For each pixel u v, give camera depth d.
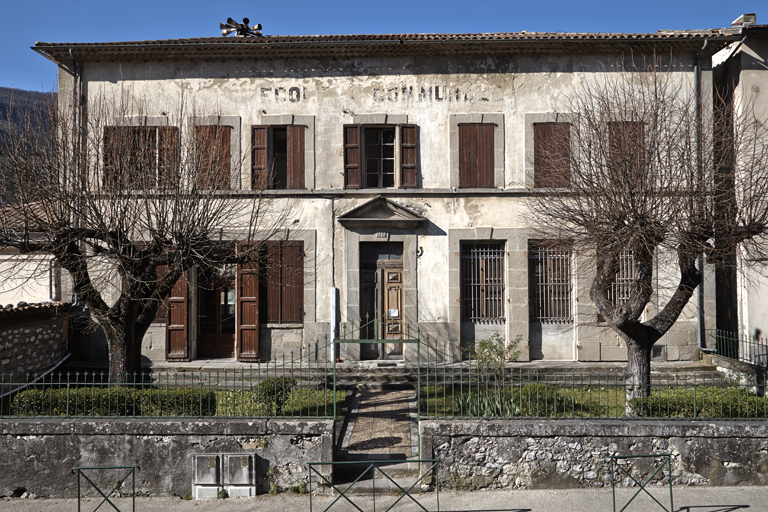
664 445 6.66
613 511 5.92
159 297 8.41
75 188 8.19
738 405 6.96
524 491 6.60
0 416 6.91
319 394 9.96
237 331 12.26
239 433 6.66
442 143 12.45
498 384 8.09
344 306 12.30
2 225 7.84
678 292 8.48
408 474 6.91
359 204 12.34
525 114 12.31
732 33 11.86
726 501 6.26
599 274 8.62
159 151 9.41
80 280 8.27
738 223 8.08
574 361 12.17
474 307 12.48
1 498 6.60
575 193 8.72
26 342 10.55
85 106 12.07
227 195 9.66
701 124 8.92
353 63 12.48
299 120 12.43
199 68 12.46
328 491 6.63
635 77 12.10
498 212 12.34
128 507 6.38
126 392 7.20
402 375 11.29
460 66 12.46
